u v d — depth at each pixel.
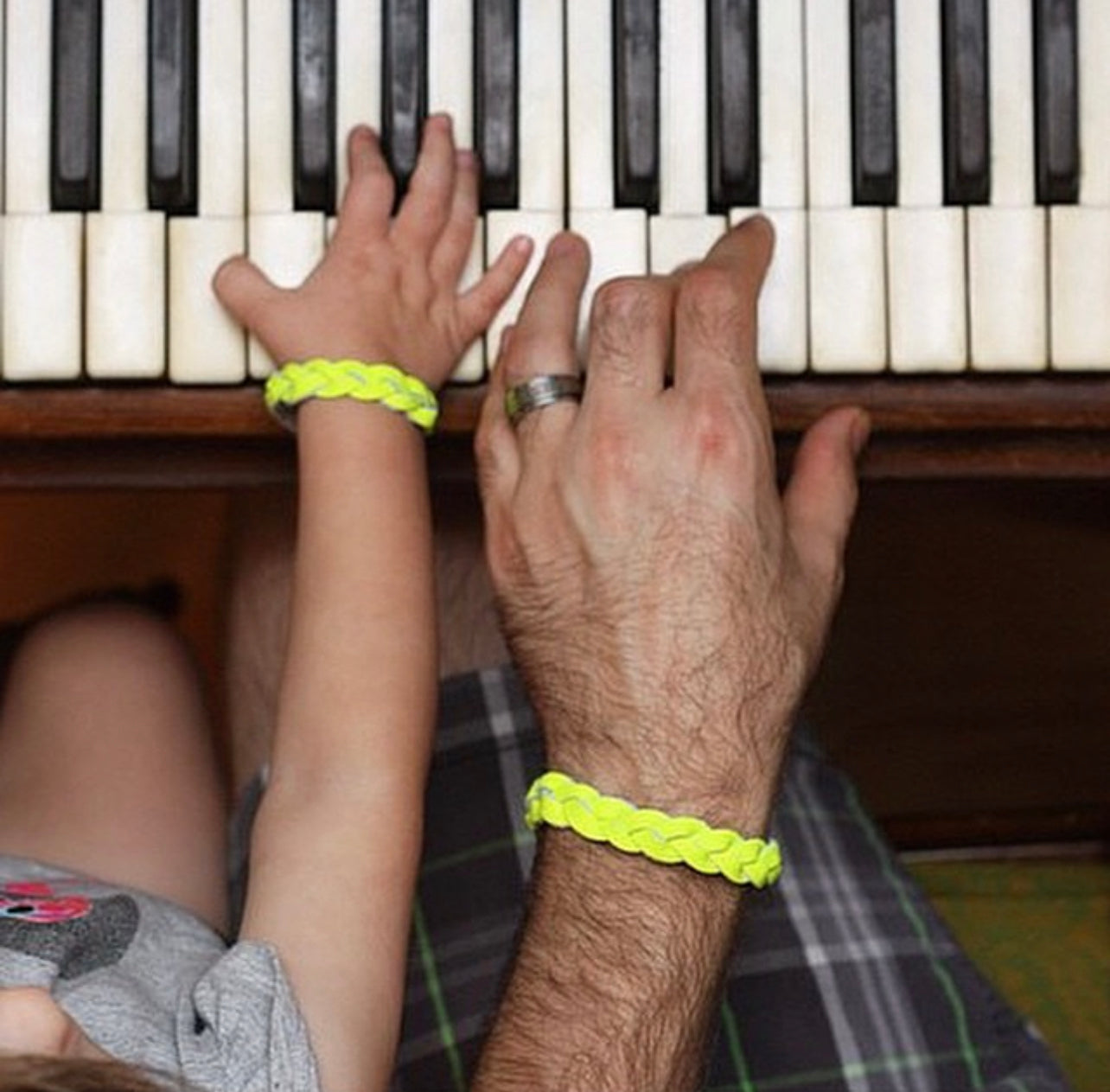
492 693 1.78
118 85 1.52
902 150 1.53
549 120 1.53
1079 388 1.55
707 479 1.37
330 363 1.50
